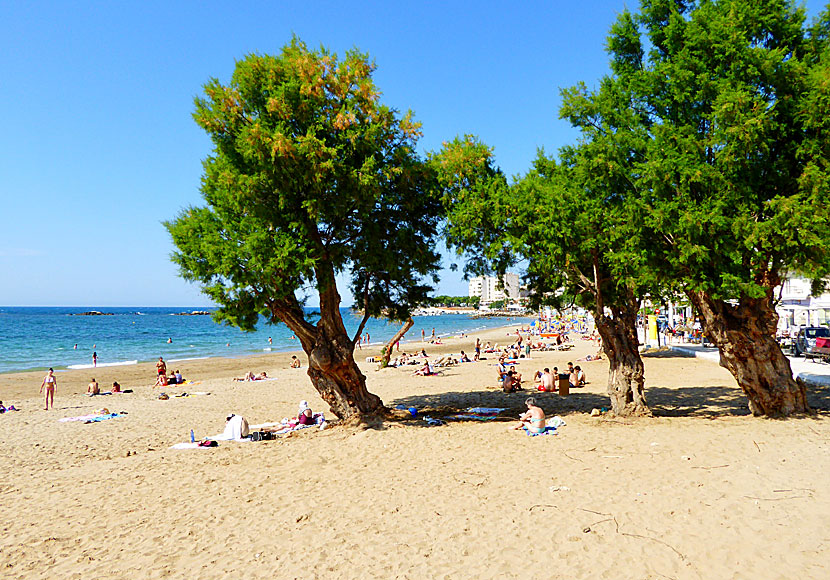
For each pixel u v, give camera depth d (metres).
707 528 6.62
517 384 22.58
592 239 12.59
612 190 13.38
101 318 174.38
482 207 13.52
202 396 25.02
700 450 10.30
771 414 13.02
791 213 10.19
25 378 35.00
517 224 13.27
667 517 7.05
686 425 12.75
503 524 7.26
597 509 7.53
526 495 8.40
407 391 23.62
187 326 122.25
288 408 20.70
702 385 20.38
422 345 62.38
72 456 14.09
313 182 13.03
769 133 11.50
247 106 14.26
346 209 13.93
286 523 7.91
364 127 13.98
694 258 11.51
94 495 10.00
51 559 7.05
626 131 13.19
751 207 11.21
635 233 12.02
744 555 5.86
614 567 5.81
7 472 12.48
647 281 11.96
